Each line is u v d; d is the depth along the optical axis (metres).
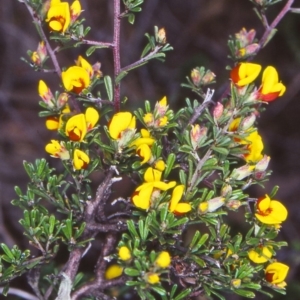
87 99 0.55
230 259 0.53
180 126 0.56
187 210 0.52
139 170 0.54
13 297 0.67
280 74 1.02
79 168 0.54
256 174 0.54
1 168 0.94
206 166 0.53
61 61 1.02
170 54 1.07
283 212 0.53
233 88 0.54
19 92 1.04
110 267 0.61
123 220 0.55
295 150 1.00
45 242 0.55
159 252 0.52
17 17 1.06
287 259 0.77
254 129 0.53
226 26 1.10
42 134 1.00
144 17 1.07
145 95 1.01
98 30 1.04
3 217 0.86
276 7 0.97
